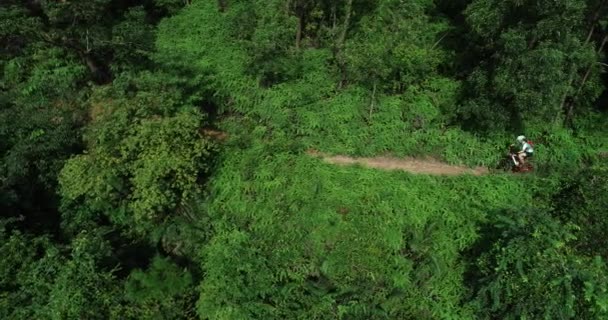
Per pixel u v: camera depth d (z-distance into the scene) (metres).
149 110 13.89
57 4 17.34
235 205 14.46
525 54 13.28
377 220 13.70
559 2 12.45
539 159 15.51
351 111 16.66
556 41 13.28
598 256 11.29
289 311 12.95
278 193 14.44
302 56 18.42
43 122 15.48
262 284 13.12
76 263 11.84
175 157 12.91
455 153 15.87
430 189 14.62
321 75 17.88
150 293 12.64
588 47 14.10
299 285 13.40
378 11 18.53
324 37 19.48
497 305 11.67
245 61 18.06
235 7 21.61
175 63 17.23
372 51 15.86
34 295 11.53
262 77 17.52
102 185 13.20
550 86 13.35
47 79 18.14
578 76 15.14
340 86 17.45
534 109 13.70
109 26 19.25
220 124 17.23
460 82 17.20
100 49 18.44
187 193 13.72
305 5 19.02
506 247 11.62
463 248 13.57
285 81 17.73
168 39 20.28
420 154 16.05
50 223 15.39
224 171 14.95
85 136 14.64
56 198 15.74
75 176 13.38
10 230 14.14
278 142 15.77
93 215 15.27
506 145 15.84
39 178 15.20
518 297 11.31
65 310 10.98
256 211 14.30
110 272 12.35
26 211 15.16
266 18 17.73
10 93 17.66
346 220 13.75
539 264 11.07
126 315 11.91
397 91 17.59
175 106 15.04
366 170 15.19
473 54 16.97
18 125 15.37
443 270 13.42
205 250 14.38
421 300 13.35
